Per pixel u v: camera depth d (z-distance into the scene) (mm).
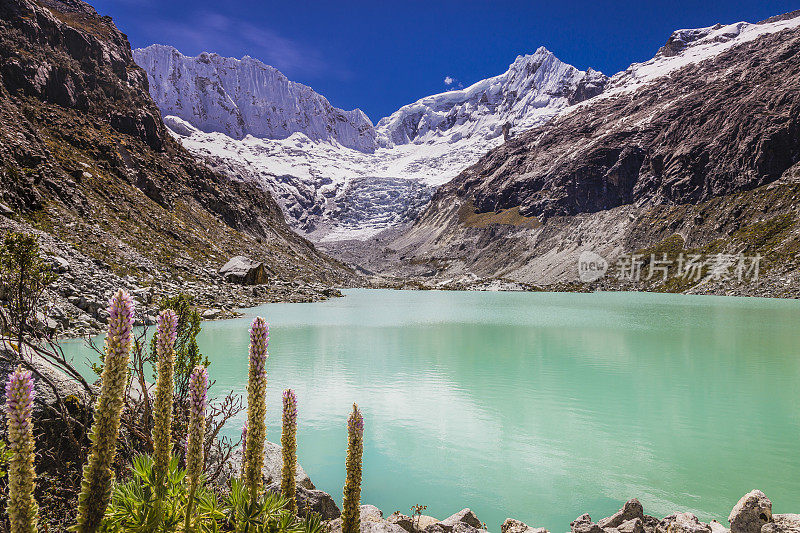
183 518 4262
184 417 8102
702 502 10828
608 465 12828
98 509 3465
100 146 92375
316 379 22344
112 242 61438
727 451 13883
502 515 10281
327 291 92062
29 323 8539
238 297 64812
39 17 110812
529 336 38438
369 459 13172
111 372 3461
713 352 30906
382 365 25906
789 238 130375
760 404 18672
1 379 6988
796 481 11906
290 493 4891
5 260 8445
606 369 25188
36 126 86250
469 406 18109
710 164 184125
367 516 8102
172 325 4180
